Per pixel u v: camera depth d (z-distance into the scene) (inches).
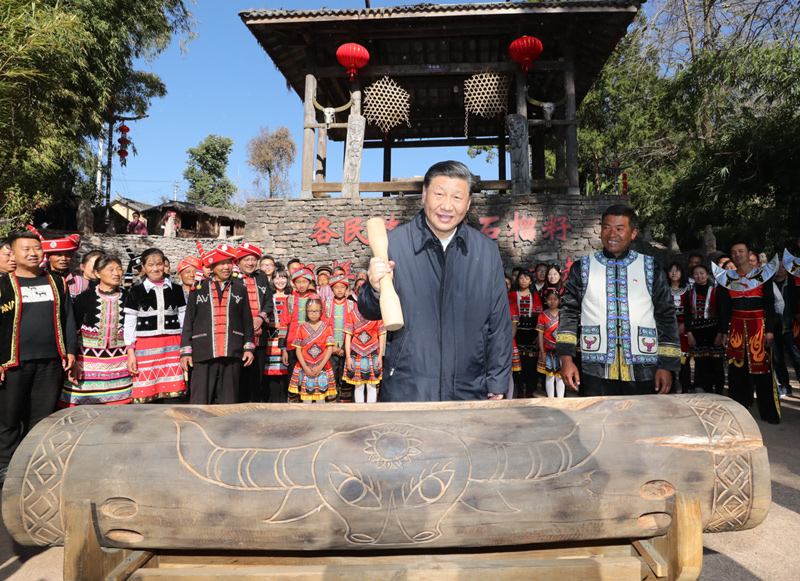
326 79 502.0
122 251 496.7
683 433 70.4
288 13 399.2
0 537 117.0
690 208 592.4
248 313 181.5
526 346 263.7
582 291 118.1
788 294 227.3
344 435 68.1
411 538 65.4
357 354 222.5
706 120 597.9
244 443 67.3
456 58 477.4
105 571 66.4
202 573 65.7
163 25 575.8
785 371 261.3
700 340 248.4
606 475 67.1
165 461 66.1
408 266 89.0
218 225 1199.6
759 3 451.2
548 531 66.6
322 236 429.1
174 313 172.2
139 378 163.5
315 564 74.1
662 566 68.1
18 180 370.0
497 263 91.3
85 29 462.0
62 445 68.9
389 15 399.5
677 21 594.9
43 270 143.7
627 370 111.7
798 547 106.4
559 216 419.5
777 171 515.8
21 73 280.5
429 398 88.4
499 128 560.4
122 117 706.8
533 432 69.5
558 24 421.7
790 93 470.0
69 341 145.3
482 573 65.8
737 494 69.1
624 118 820.0
